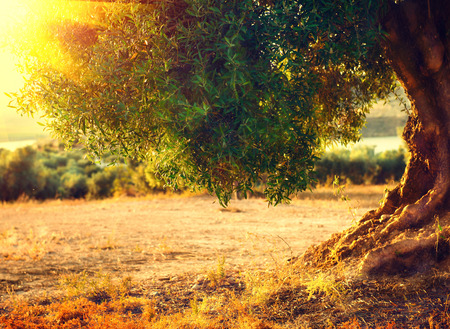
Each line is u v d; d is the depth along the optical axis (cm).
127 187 3528
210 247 1144
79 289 690
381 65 652
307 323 464
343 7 426
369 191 2627
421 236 558
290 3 414
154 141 462
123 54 437
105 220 1850
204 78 400
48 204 2969
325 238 1206
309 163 482
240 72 386
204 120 416
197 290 664
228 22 397
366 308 473
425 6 564
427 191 630
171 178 464
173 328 487
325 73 654
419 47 574
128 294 672
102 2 443
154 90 425
